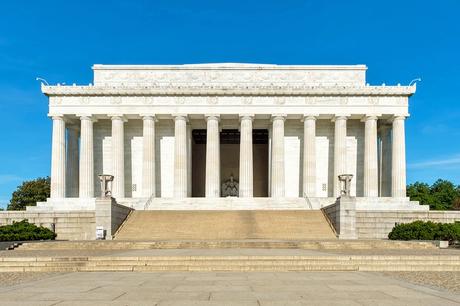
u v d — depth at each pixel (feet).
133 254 88.43
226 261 78.69
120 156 236.63
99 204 150.82
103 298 46.03
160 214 174.09
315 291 50.78
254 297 46.73
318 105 236.84
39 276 69.82
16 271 77.10
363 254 90.43
